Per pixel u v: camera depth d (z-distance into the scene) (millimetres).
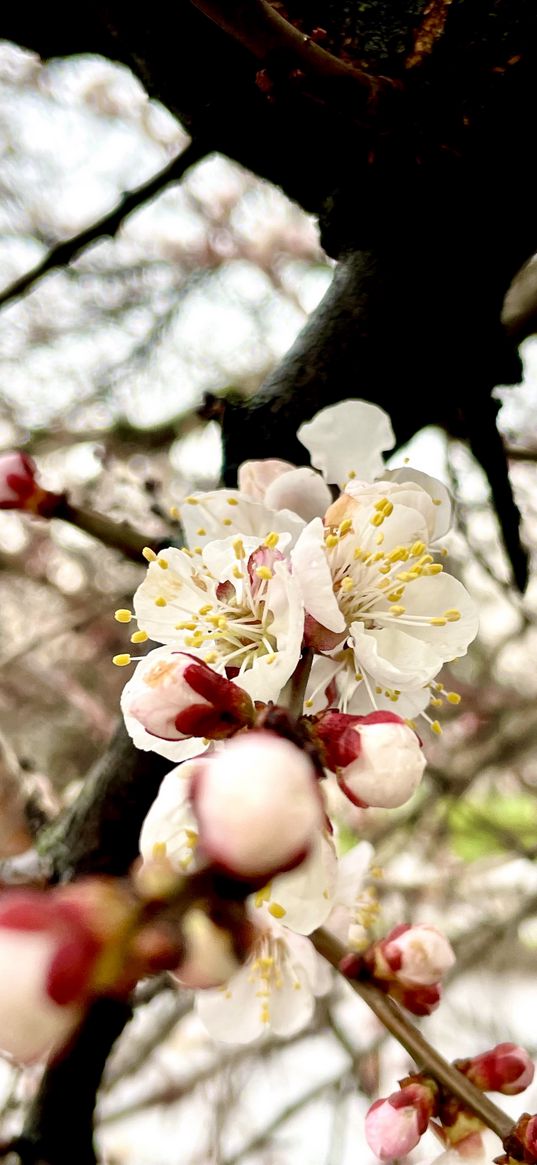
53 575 528
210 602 113
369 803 96
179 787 91
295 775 63
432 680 118
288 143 147
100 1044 139
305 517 119
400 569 118
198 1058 409
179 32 146
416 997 114
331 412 128
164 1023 351
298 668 105
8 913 56
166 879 60
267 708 88
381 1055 356
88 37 174
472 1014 396
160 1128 396
